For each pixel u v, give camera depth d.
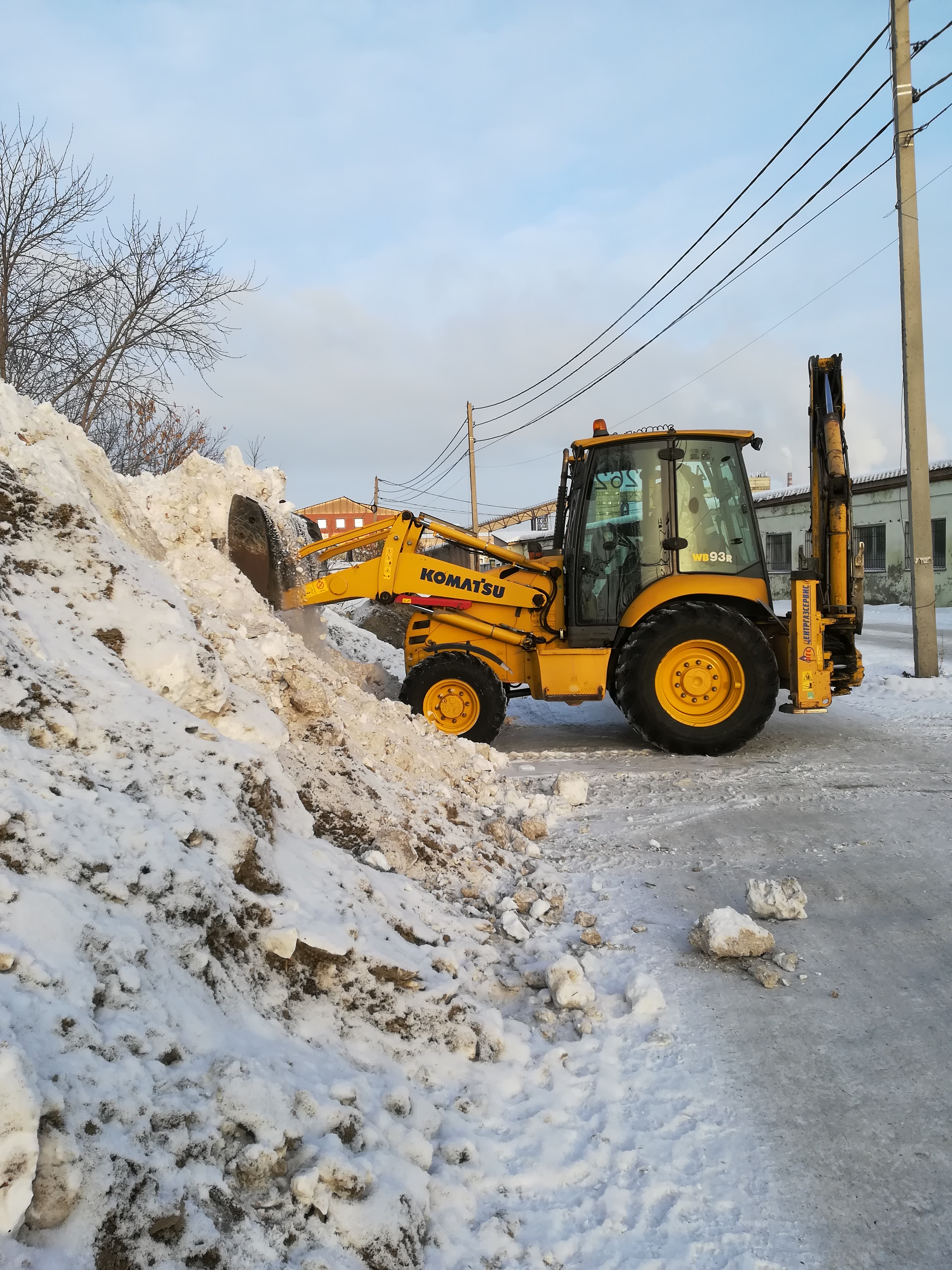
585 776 6.14
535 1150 2.22
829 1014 2.85
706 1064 2.60
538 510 34.81
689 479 7.06
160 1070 1.70
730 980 3.11
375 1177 1.85
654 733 6.69
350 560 9.26
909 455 10.04
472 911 3.60
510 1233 1.95
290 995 2.37
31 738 2.32
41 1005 1.59
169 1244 1.46
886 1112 2.35
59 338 10.40
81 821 2.10
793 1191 2.06
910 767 6.03
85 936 1.82
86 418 10.38
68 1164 1.38
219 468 5.79
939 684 9.55
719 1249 1.89
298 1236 1.66
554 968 2.99
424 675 7.07
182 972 2.00
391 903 3.12
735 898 3.84
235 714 3.33
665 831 4.81
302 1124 1.86
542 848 4.62
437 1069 2.47
